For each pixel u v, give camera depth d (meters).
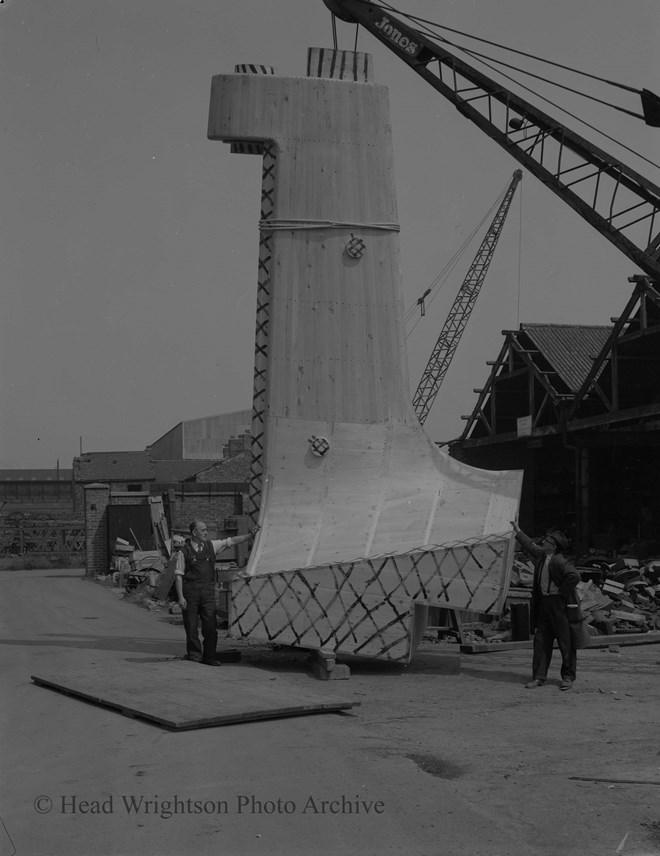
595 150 22.97
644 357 32.97
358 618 11.68
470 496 12.67
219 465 68.81
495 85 23.27
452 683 11.04
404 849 5.46
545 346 38.44
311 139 13.93
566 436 36.03
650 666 12.48
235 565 22.80
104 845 5.62
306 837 5.67
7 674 11.70
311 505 13.16
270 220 13.80
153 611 22.25
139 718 8.79
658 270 22.89
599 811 6.08
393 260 13.94
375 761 7.29
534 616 10.98
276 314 13.66
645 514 42.00
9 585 34.69
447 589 11.44
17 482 92.12
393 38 23.58
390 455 13.40
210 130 13.79
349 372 13.62
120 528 41.06
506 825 5.84
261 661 12.87
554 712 9.28
